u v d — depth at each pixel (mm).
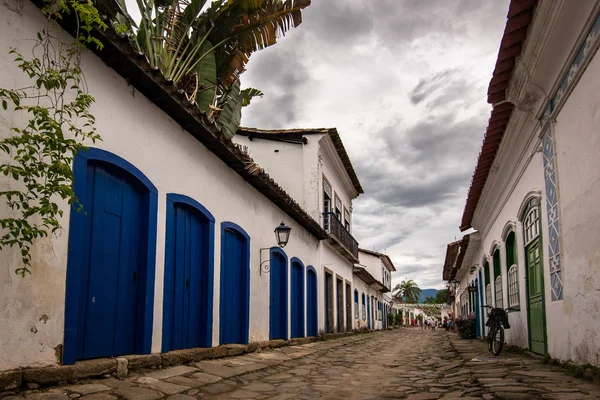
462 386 5852
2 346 3957
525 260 9094
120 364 5285
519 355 9172
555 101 6426
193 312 7488
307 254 14977
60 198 4656
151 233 6219
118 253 5738
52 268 4504
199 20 9969
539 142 7379
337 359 10180
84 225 5199
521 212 9078
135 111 6023
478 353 10305
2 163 4027
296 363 9008
